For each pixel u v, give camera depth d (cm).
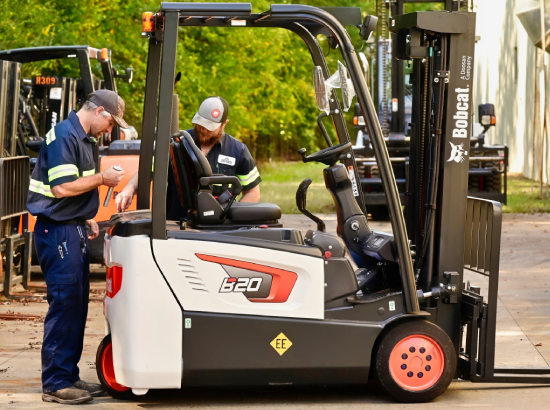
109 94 855
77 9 2939
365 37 803
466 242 905
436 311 853
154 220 768
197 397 851
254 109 4231
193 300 773
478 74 6247
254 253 782
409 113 2761
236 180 809
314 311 795
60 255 833
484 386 887
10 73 1455
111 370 848
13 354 1038
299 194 864
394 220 803
